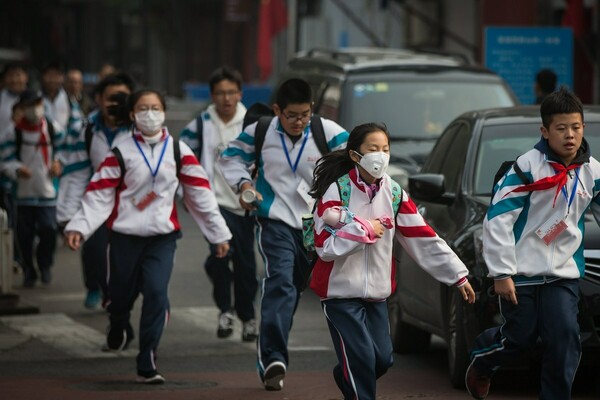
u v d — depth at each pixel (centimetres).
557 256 1522
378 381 1967
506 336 1557
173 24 11325
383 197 1522
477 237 1808
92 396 1845
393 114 3100
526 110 2150
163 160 1936
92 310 2766
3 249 2681
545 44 3994
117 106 2219
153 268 1934
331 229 1505
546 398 1535
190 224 4506
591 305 1691
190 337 2408
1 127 3309
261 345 1873
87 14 13088
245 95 6356
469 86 3173
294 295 1897
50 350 2264
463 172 2034
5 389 1902
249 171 1988
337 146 1927
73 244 1908
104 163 1933
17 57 5806
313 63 3441
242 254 2308
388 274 1542
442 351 2280
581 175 1522
